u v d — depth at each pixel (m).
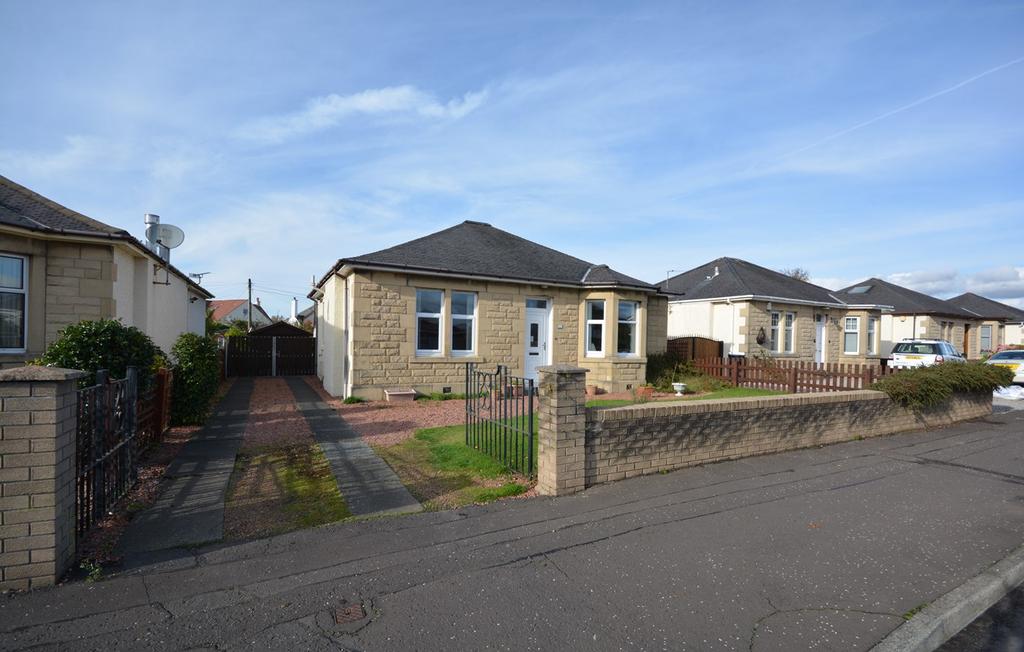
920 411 9.98
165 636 3.15
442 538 4.60
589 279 15.43
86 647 3.04
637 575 4.00
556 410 5.69
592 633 3.27
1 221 8.24
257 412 11.02
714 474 6.54
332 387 14.12
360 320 12.62
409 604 3.55
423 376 13.30
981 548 4.63
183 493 5.72
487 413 10.77
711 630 3.33
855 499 5.81
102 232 9.21
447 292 13.68
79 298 9.33
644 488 5.96
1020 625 3.65
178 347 9.59
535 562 4.19
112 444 5.20
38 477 3.64
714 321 22.25
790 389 14.90
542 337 15.20
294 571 3.97
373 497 5.64
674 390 15.03
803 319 22.55
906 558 4.40
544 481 5.86
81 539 4.40
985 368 11.52
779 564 4.24
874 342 25.48
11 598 3.52
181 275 14.47
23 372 3.57
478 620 3.38
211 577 3.87
